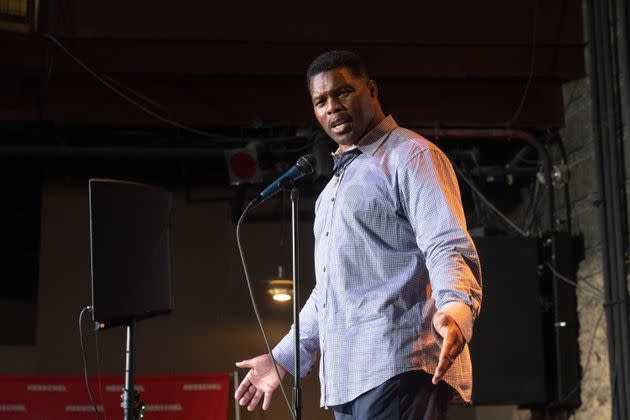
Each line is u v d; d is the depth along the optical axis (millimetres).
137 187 4258
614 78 7113
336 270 3391
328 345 3375
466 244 3150
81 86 7598
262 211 9109
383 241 3359
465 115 7836
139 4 7363
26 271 10148
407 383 3197
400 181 3342
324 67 3582
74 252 8906
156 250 4344
